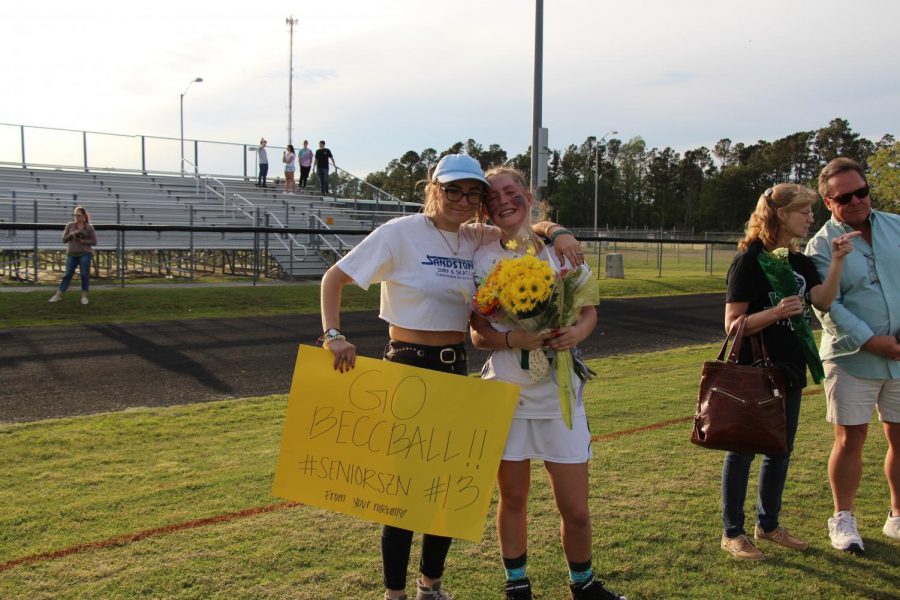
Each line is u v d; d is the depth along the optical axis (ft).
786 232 10.93
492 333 9.52
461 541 11.87
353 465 9.33
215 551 11.14
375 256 9.30
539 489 14.10
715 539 11.81
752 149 373.40
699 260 112.27
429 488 9.20
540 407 9.43
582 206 317.63
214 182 80.18
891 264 11.56
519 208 9.63
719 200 309.42
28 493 13.56
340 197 88.99
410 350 9.45
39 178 69.36
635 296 59.36
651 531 12.07
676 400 22.15
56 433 17.78
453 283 9.43
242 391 23.93
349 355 9.20
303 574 10.44
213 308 42.27
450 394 9.18
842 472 11.66
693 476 14.79
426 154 307.37
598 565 10.89
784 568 10.85
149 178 76.89
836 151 322.34
